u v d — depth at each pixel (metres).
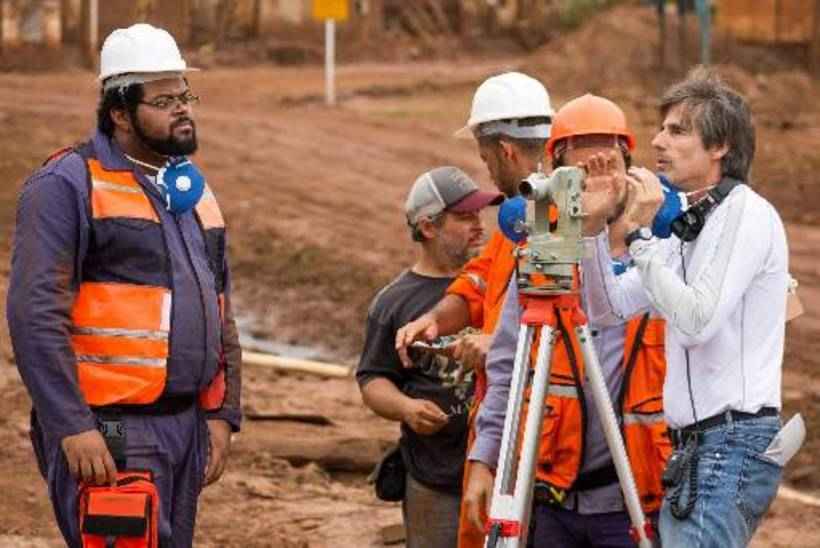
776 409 5.96
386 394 7.38
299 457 11.57
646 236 5.88
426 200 7.45
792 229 22.17
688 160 6.00
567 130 6.30
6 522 9.93
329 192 24.03
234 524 10.08
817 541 9.85
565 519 6.55
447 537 7.42
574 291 5.94
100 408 6.55
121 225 6.55
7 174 24.14
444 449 7.38
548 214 5.93
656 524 6.43
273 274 19.81
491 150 7.01
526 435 5.84
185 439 6.70
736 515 5.87
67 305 6.48
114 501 6.43
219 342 6.81
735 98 6.02
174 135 6.59
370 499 10.66
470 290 7.16
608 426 6.03
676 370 5.98
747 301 5.91
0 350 14.78
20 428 12.03
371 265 20.23
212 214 6.90
